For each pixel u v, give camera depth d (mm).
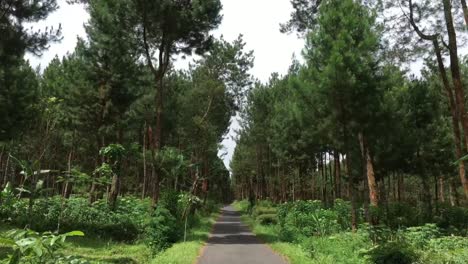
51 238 3670
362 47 17641
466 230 19250
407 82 25578
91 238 17859
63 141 39594
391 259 11094
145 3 21812
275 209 34750
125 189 51062
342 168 44094
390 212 24219
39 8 18312
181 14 22578
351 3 18484
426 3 19969
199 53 25297
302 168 44219
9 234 3625
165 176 27250
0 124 20969
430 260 10977
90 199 25250
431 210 25719
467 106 28312
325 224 19672
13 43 17719
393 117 18609
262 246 17797
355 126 17719
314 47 18781
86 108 27484
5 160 43188
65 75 30641
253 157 53031
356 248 13922
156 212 18828
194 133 35406
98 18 25062
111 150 19344
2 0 17797
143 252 16219
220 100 36438
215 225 32062
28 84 23000
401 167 26688
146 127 35656
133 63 27719
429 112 24797
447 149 27125
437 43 20672
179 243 17828
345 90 17156
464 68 29531
